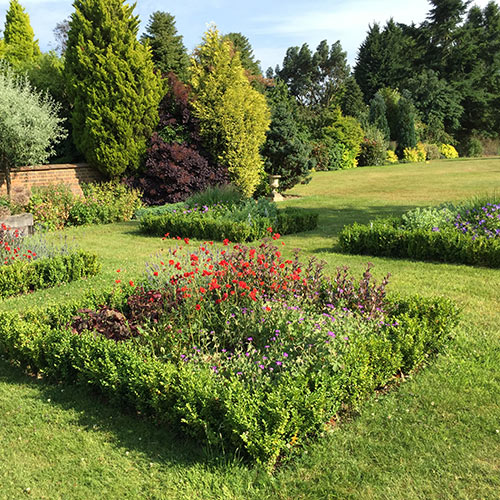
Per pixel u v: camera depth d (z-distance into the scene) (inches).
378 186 784.9
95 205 504.7
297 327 147.4
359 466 108.8
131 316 182.7
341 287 188.7
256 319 158.1
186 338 153.9
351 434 120.9
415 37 1860.2
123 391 137.3
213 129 576.4
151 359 137.7
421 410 129.9
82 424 132.0
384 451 113.7
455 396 135.7
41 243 321.7
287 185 700.0
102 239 410.6
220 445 115.1
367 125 1369.3
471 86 1720.0
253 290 170.4
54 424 132.3
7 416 137.3
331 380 122.8
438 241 292.4
